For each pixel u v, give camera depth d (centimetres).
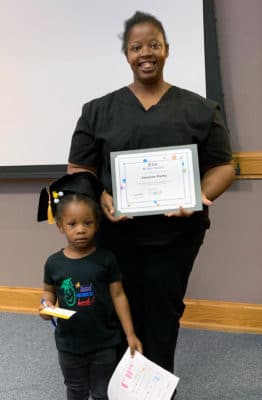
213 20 183
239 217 200
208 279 210
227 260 205
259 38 183
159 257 128
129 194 119
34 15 201
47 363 187
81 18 196
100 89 199
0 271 238
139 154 119
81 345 129
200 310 212
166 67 188
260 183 195
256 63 185
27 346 201
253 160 191
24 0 201
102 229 134
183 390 165
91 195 130
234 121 191
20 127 212
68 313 120
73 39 198
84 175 130
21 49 205
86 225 126
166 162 118
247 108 189
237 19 184
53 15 199
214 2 184
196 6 182
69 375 133
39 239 228
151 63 117
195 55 185
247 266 204
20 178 216
